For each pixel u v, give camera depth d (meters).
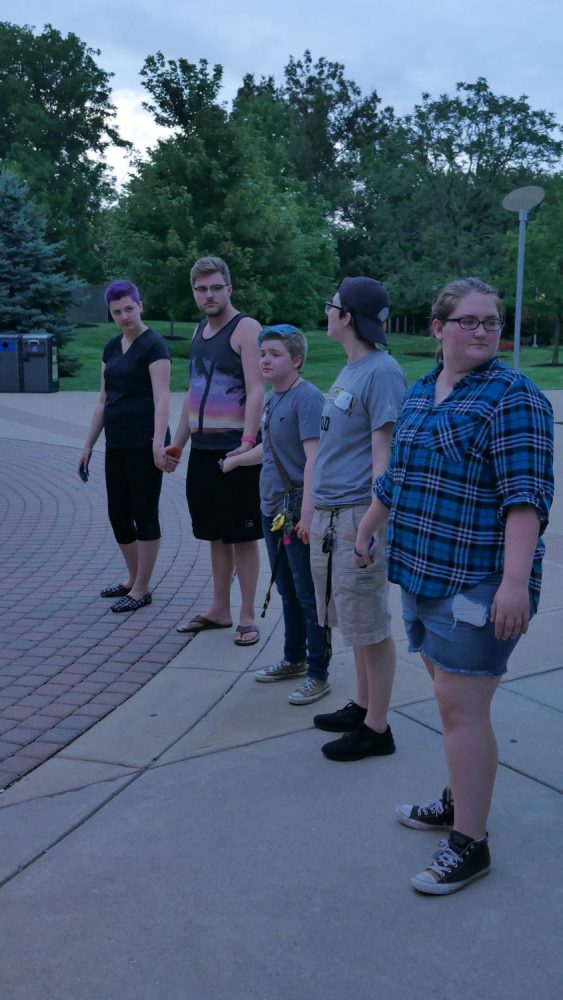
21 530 7.89
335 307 3.34
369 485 3.30
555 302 33.59
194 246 29.92
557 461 11.80
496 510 2.41
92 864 2.76
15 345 21.33
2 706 4.04
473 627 2.45
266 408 4.02
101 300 50.34
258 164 33.34
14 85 53.62
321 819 3.00
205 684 4.26
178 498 9.18
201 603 5.63
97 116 56.97
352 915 2.49
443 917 2.48
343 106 70.19
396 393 3.22
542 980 2.22
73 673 4.45
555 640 4.72
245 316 4.66
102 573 6.43
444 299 2.48
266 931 2.42
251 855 2.79
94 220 54.06
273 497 4.04
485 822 2.64
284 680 4.29
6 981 2.24
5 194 24.59
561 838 2.87
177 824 2.98
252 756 3.47
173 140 31.28
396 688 4.10
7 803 3.14
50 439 13.80
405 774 3.30
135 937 2.40
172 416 15.82
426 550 2.47
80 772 3.37
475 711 2.56
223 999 2.17
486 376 2.45
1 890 2.62
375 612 3.29
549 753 3.43
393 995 2.17
